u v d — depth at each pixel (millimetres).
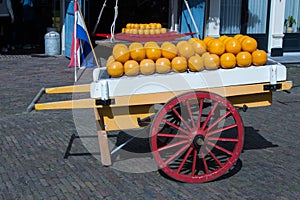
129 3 14398
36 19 15422
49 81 10000
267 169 5094
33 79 10219
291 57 13195
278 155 5555
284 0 13078
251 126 6816
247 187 4609
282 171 5043
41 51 14688
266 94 4969
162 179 4801
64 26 13570
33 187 4590
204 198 4355
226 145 5891
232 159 4672
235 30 13109
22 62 12570
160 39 9664
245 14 13078
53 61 12766
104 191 4504
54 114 7383
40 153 5559
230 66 4711
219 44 4707
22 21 15312
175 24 13078
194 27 12273
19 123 6852
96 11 14305
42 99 8398
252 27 13242
